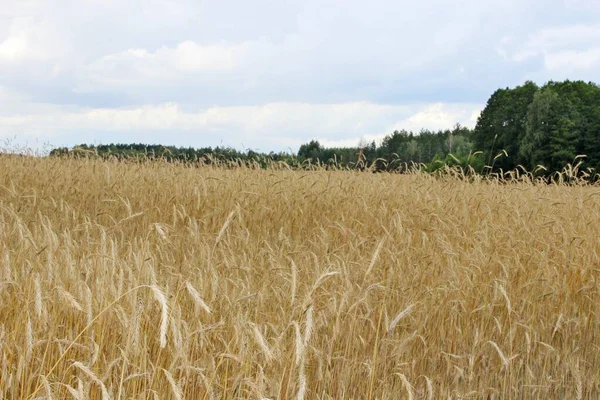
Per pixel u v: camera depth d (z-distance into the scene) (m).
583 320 6.79
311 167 13.77
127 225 9.00
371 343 5.46
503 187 11.94
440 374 5.59
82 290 4.03
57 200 10.36
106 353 4.02
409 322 5.90
